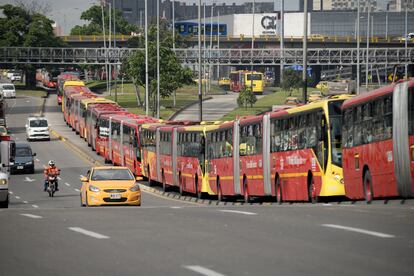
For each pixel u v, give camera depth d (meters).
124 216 45.22
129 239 33.97
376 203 56.19
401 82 52.75
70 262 28.17
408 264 26.41
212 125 90.88
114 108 167.62
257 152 76.56
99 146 155.00
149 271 26.09
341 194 63.41
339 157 63.47
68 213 48.84
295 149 68.31
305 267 26.30
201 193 91.69
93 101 178.38
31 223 41.81
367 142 57.53
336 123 63.53
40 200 91.94
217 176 87.25
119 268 26.75
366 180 58.28
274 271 25.64
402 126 52.12
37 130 188.88
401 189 52.88
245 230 36.44
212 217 43.31
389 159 53.94
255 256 28.77
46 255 29.91
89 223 41.00
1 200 67.50
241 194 81.44
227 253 29.56
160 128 106.62
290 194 69.69
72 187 110.75
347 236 33.09
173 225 39.31
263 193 75.81
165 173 104.06
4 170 68.75
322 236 33.41
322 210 46.19
